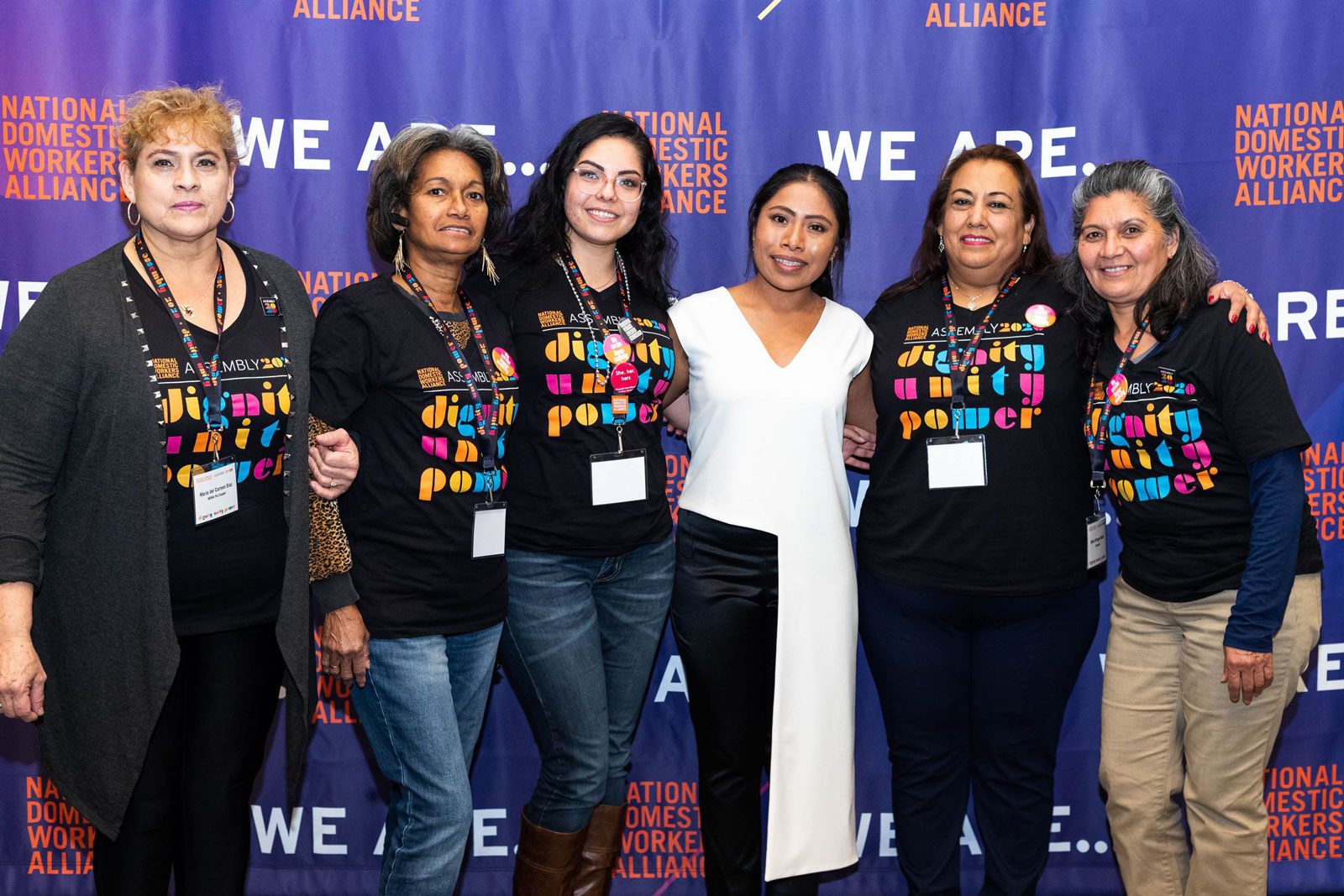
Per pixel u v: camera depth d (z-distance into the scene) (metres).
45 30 2.39
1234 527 1.94
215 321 1.71
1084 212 2.02
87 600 1.67
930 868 2.23
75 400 1.62
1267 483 1.86
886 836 2.69
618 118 2.05
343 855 2.62
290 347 1.76
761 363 2.12
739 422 2.12
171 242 1.69
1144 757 2.12
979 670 2.15
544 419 2.01
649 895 2.68
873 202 2.53
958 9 2.49
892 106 2.50
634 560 2.12
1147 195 1.93
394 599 1.84
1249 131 2.49
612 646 2.20
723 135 2.51
